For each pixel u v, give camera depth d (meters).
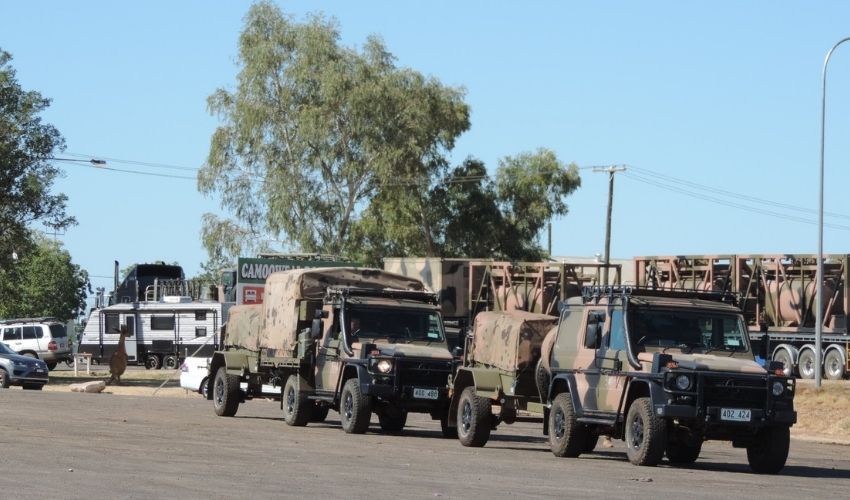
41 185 86.38
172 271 117.88
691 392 27.50
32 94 88.50
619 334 29.64
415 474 25.20
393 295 40.56
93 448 29.52
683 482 25.00
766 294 70.81
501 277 79.12
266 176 101.00
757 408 27.66
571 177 126.25
